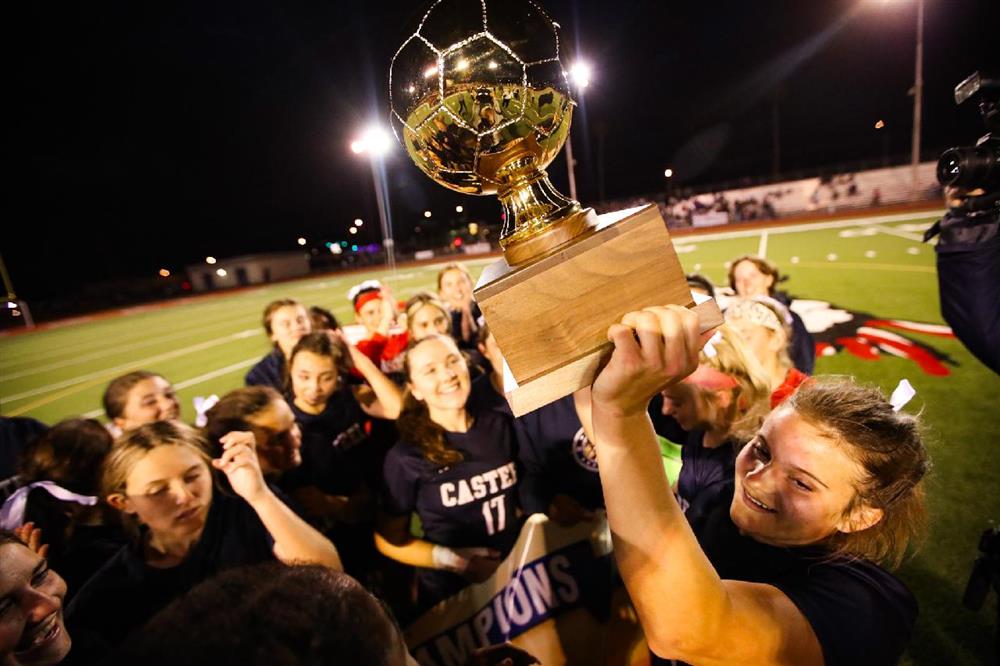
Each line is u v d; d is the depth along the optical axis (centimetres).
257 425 235
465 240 5131
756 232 2395
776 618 79
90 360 1480
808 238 1791
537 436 248
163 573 172
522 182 80
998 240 151
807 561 102
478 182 85
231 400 239
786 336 256
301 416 304
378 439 331
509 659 210
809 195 3241
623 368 59
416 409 242
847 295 857
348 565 268
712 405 169
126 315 3206
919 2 2269
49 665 109
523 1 78
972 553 260
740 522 114
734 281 426
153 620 54
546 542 222
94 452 243
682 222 3559
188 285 5378
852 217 2423
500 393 278
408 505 239
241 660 48
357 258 5597
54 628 110
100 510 207
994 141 142
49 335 2498
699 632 70
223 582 59
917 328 622
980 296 156
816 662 80
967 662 208
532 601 217
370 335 479
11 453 332
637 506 67
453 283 545
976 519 284
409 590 259
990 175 143
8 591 102
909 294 804
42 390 1155
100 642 158
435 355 229
